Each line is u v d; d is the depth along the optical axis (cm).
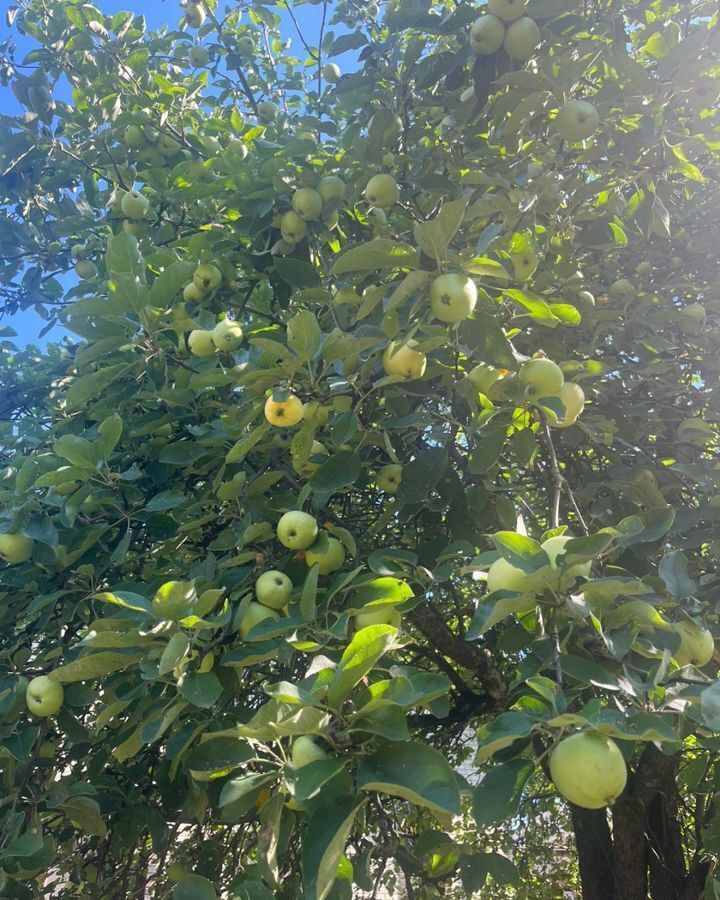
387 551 99
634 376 149
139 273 122
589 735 60
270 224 139
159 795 139
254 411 103
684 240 167
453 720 177
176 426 140
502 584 75
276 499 109
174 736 89
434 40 157
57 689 109
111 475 116
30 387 187
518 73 108
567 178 127
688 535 118
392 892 135
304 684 71
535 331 133
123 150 178
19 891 111
